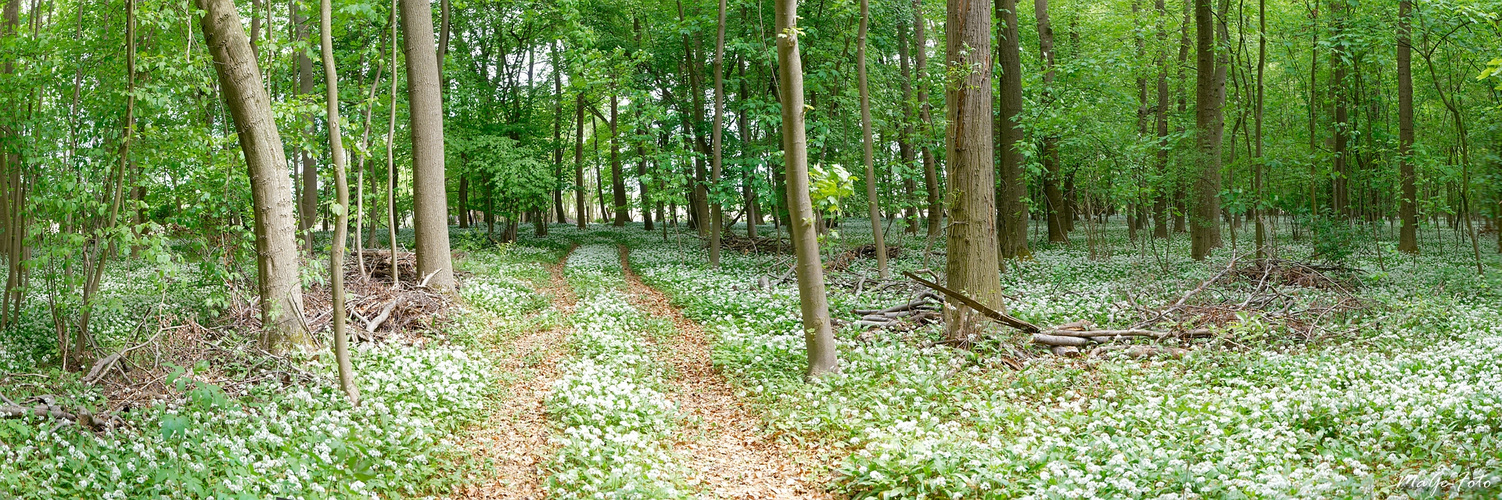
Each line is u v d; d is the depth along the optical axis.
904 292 14.41
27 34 10.23
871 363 9.80
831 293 14.76
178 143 10.66
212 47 9.49
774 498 6.65
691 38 23.67
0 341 10.42
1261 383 8.70
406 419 7.50
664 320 13.98
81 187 9.38
